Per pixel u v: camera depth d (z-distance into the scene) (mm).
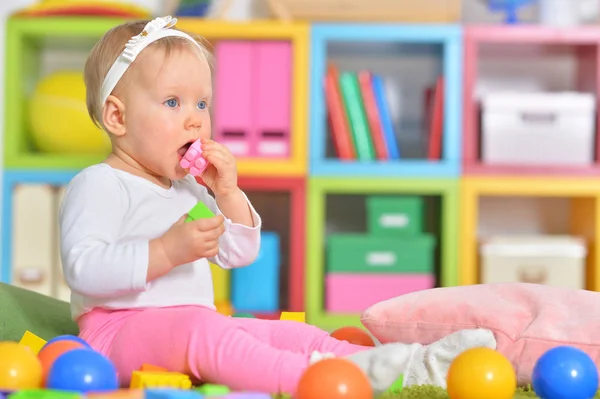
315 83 3246
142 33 1606
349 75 3303
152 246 1420
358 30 3256
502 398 1171
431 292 1597
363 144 3291
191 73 1588
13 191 3262
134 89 1581
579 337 1413
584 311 1466
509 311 1493
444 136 3270
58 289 3293
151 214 1585
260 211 3715
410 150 3715
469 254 3238
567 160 3336
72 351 1200
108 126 1613
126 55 1582
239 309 3242
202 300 1591
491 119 3322
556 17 3514
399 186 3242
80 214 1503
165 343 1370
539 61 3748
